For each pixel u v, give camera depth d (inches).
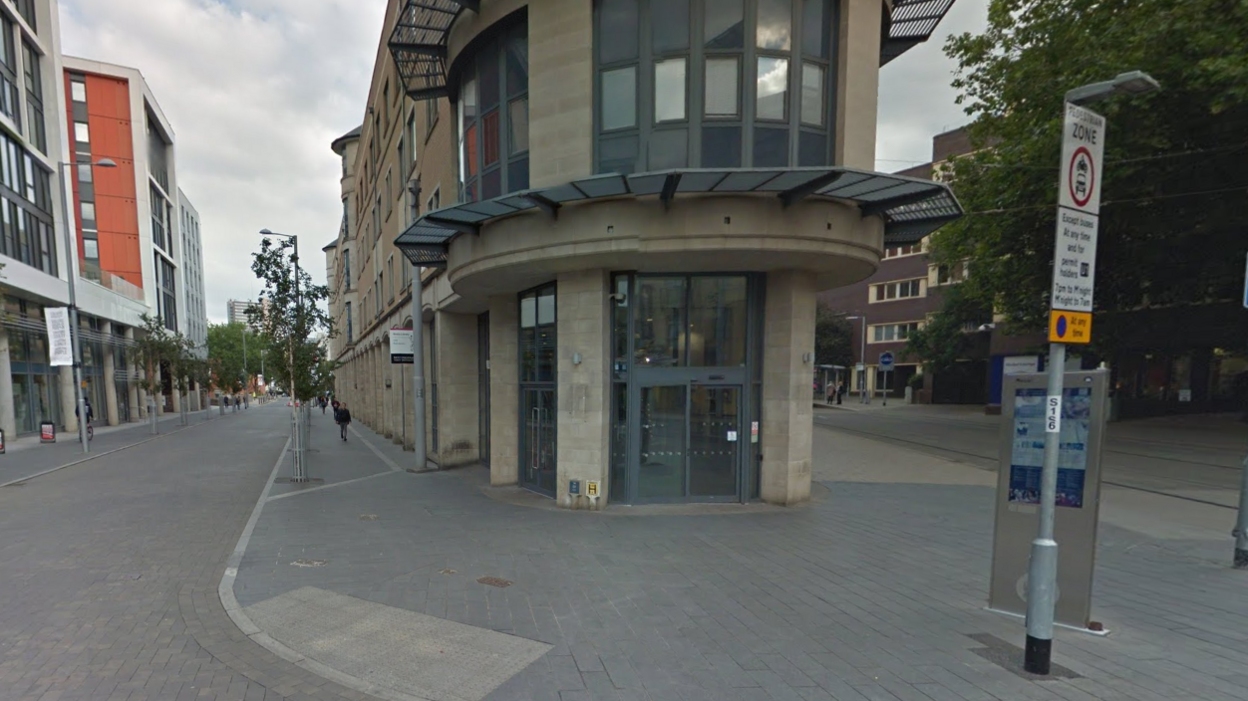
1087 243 153.3
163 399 1766.7
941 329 1320.1
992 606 195.8
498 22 346.3
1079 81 535.2
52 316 765.3
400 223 745.6
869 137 325.7
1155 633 176.7
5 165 927.0
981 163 700.7
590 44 315.0
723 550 264.1
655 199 300.4
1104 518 324.5
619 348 356.5
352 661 162.1
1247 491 239.8
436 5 367.6
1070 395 181.5
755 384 361.7
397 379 826.2
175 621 191.9
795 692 144.0
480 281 386.3
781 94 310.5
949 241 812.0
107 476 518.9
